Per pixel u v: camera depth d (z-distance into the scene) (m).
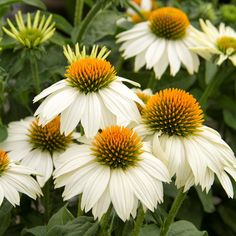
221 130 0.93
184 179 0.55
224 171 0.57
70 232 0.58
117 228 0.64
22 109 0.81
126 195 0.53
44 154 0.66
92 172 0.54
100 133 0.57
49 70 0.75
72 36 0.78
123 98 0.58
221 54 0.77
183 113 0.57
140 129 0.57
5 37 0.76
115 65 0.84
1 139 0.65
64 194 0.53
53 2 1.42
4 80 0.72
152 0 1.02
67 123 0.56
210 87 0.78
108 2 0.74
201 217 0.80
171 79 0.84
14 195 0.58
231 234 0.88
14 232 0.72
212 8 0.93
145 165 0.55
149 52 0.78
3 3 0.75
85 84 0.57
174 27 0.79
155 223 0.64
